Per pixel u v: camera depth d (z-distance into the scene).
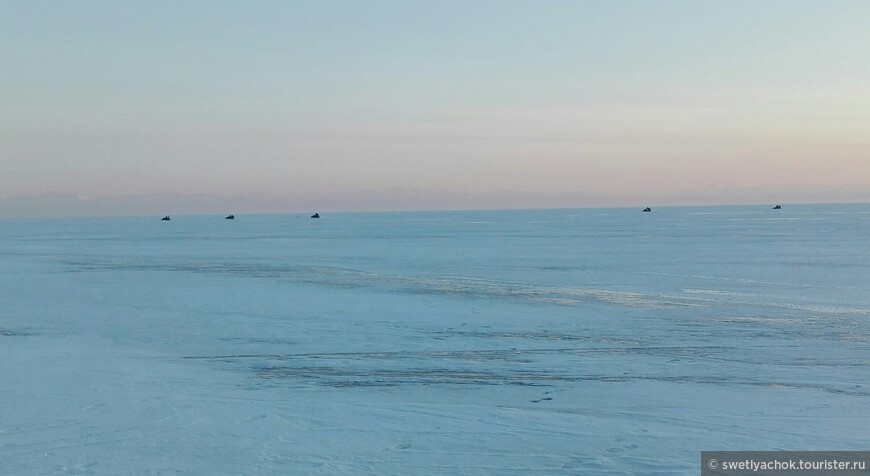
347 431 8.40
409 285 26.78
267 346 14.55
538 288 25.42
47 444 7.83
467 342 15.09
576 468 7.14
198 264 38.47
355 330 16.61
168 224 159.12
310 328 16.89
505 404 9.90
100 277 30.88
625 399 10.14
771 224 93.94
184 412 9.20
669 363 12.87
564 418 9.02
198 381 11.23
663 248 47.16
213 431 8.34
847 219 114.31
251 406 9.56
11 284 27.86
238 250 52.06
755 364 12.74
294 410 9.37
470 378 11.65
